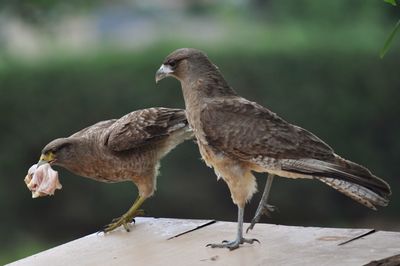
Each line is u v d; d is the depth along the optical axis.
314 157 7.12
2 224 19.34
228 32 24.94
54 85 19.44
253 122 7.31
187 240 7.55
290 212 19.61
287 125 7.33
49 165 8.23
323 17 25.56
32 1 20.61
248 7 30.36
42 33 21.09
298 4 26.45
